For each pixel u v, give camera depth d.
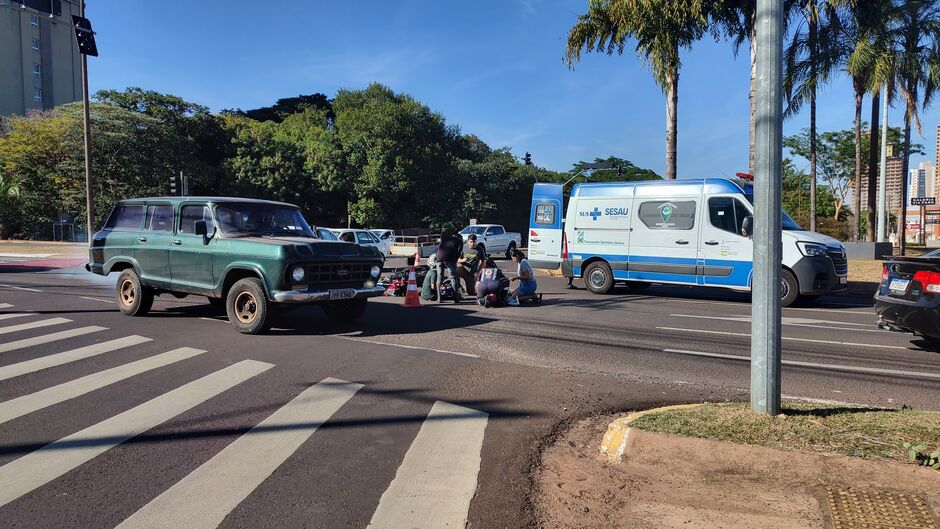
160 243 9.78
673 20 18.78
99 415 5.10
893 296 7.89
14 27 61.88
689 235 13.75
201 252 9.17
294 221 10.09
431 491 3.76
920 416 4.71
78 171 41.59
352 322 10.05
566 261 15.64
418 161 52.19
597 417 5.25
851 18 21.08
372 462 4.19
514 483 3.89
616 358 7.53
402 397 5.73
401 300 13.18
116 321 9.84
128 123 42.75
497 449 4.47
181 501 3.58
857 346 8.39
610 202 14.95
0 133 48.97
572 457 4.35
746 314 11.43
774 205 4.59
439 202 54.03
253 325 8.65
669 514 3.48
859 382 6.38
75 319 10.03
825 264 12.62
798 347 8.31
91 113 41.75
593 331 9.42
